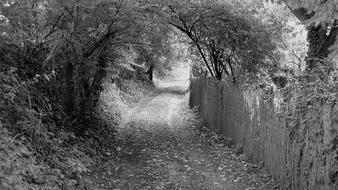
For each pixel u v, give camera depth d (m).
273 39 18.27
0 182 5.47
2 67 9.59
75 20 10.65
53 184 6.98
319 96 7.37
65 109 12.32
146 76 38.75
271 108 10.15
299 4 6.91
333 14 5.87
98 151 12.09
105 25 11.72
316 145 7.25
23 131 8.50
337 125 6.54
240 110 13.30
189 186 9.43
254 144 11.63
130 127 18.52
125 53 17.58
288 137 8.69
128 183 9.45
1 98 8.66
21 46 10.55
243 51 18.00
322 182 6.91
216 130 16.78
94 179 9.16
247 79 17.91
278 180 9.34
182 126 19.17
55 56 12.31
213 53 19.58
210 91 18.48
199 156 12.82
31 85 10.73
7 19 8.91
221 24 17.58
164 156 12.73
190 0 16.89
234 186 9.47
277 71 15.88
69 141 10.88
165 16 13.03
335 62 9.19
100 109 18.20
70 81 12.20
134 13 11.49
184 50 22.94
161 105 27.86
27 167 6.67
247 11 17.84
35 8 9.54
